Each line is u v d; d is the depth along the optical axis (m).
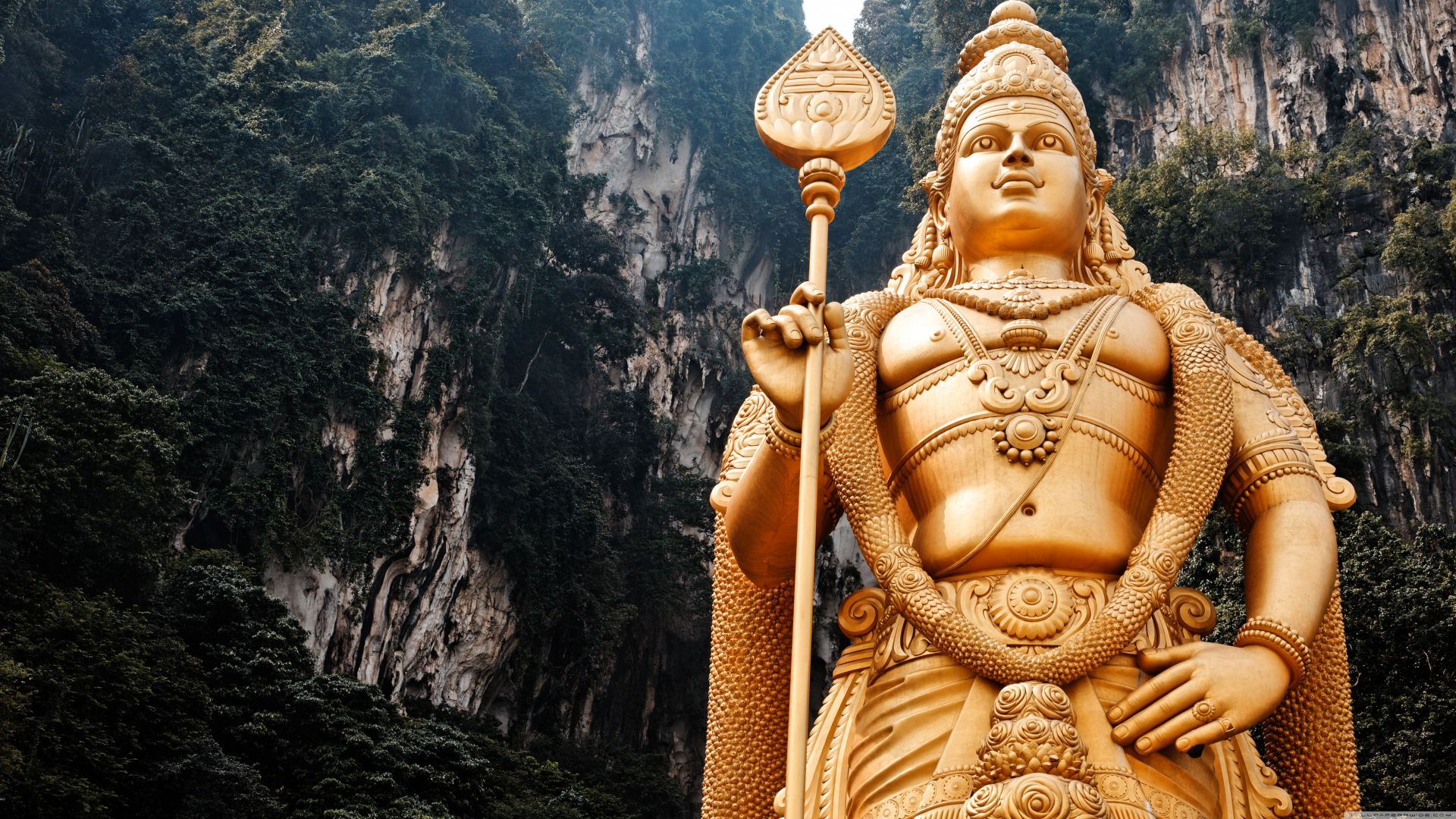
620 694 47.34
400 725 33.56
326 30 50.28
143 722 27.92
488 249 47.38
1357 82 45.03
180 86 46.53
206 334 40.12
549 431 49.12
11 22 42.06
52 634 27.80
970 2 45.19
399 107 48.62
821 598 44.34
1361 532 22.34
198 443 37.38
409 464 42.06
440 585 42.31
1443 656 19.67
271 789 29.39
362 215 44.28
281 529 37.53
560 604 45.38
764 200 61.25
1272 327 40.00
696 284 58.19
